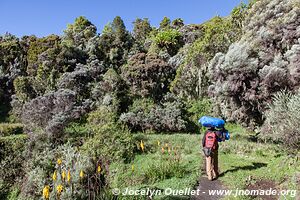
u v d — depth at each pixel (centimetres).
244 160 1030
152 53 2978
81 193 786
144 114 2286
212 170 845
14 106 2627
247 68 1356
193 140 1600
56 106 1878
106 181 884
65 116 1758
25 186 1223
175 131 2234
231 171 889
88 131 1711
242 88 1386
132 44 3412
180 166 938
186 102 2423
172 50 3341
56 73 2838
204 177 868
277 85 1297
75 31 3825
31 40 3438
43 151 1440
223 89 1411
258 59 1410
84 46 3394
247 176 819
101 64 2972
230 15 2161
